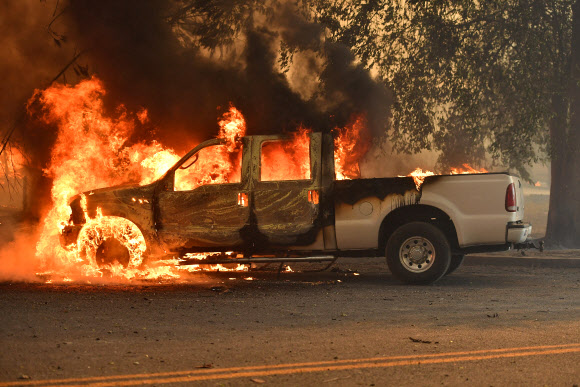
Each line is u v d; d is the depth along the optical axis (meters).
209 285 9.96
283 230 10.02
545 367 5.20
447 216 10.06
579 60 15.91
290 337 6.31
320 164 10.05
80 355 5.55
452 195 9.84
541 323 6.98
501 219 9.74
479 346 5.90
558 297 8.83
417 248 9.95
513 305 8.18
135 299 8.55
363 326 6.85
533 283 10.25
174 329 6.69
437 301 8.51
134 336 6.34
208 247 10.23
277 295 9.01
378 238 10.00
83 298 8.55
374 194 9.95
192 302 8.37
